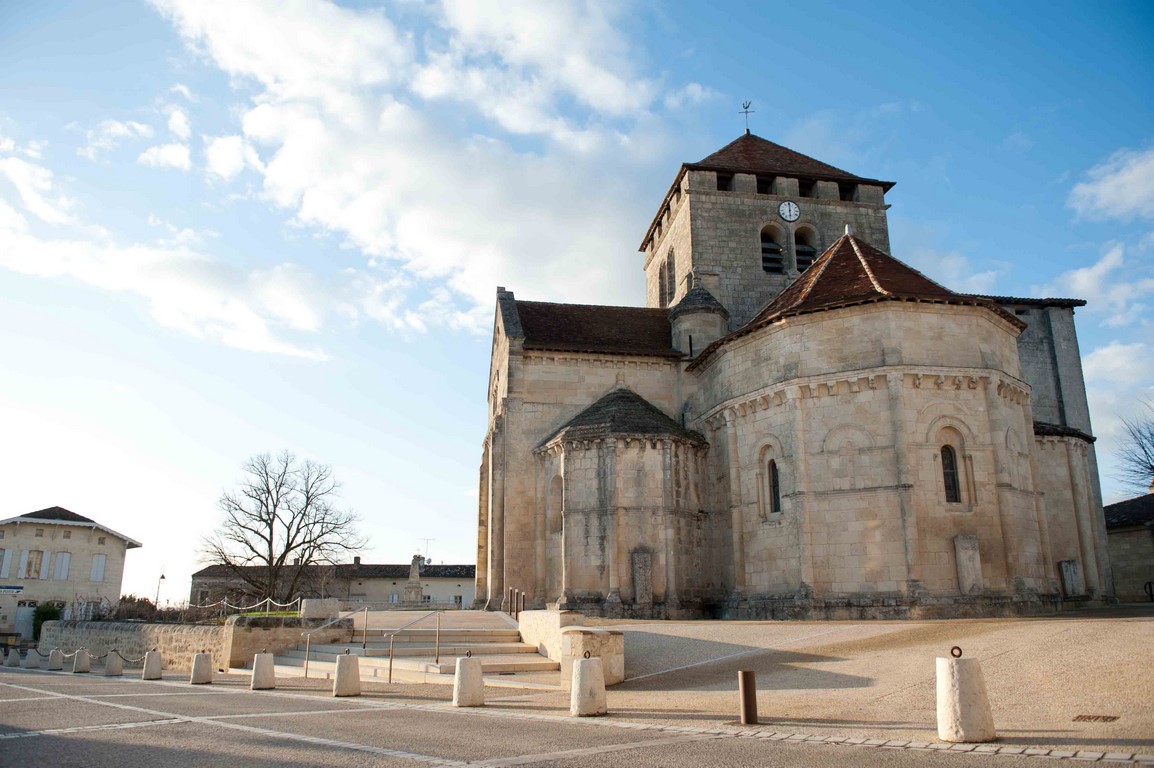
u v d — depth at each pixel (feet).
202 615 142.82
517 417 125.39
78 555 210.59
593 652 61.72
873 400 95.35
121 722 44.39
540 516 120.37
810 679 55.47
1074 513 116.67
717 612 109.19
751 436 106.73
